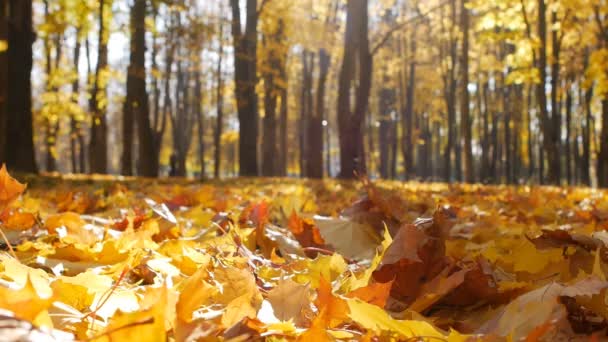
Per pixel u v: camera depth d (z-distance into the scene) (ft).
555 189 45.88
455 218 12.64
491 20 80.64
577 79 138.21
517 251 7.16
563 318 4.48
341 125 72.54
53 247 7.70
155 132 132.87
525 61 80.84
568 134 131.85
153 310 3.34
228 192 24.99
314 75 196.65
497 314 5.12
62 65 133.08
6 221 9.92
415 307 5.49
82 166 143.54
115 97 110.73
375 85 203.21
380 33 142.20
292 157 236.63
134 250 7.23
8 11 55.16
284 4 97.45
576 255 6.86
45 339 3.15
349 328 4.78
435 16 131.34
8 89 55.42
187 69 158.71
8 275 5.25
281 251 8.96
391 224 9.49
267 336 4.06
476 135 201.05
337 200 22.67
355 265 7.65
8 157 55.21
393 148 175.52
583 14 84.07
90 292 5.05
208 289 3.95
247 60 90.63
